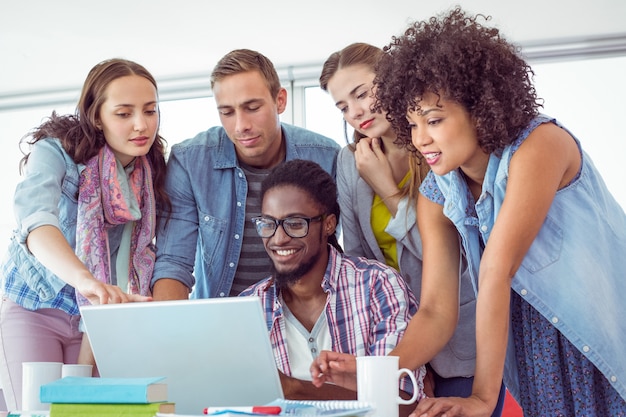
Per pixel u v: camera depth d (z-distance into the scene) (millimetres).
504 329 1436
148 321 1256
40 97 4789
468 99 1475
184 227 2254
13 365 2041
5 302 2088
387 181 2090
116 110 2090
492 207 1571
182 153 2281
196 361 1254
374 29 4219
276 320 1730
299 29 4234
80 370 1393
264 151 2234
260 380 1229
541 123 1515
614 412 1523
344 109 2248
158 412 1075
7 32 4211
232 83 2180
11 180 4781
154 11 4055
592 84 4238
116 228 2207
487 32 1507
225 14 4086
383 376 1186
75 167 2119
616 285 1554
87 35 4262
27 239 1920
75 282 1739
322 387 1497
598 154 4160
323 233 1765
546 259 1516
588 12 4016
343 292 1754
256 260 2266
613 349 1499
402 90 1534
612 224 1582
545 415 1565
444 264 1678
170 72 4613
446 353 1901
